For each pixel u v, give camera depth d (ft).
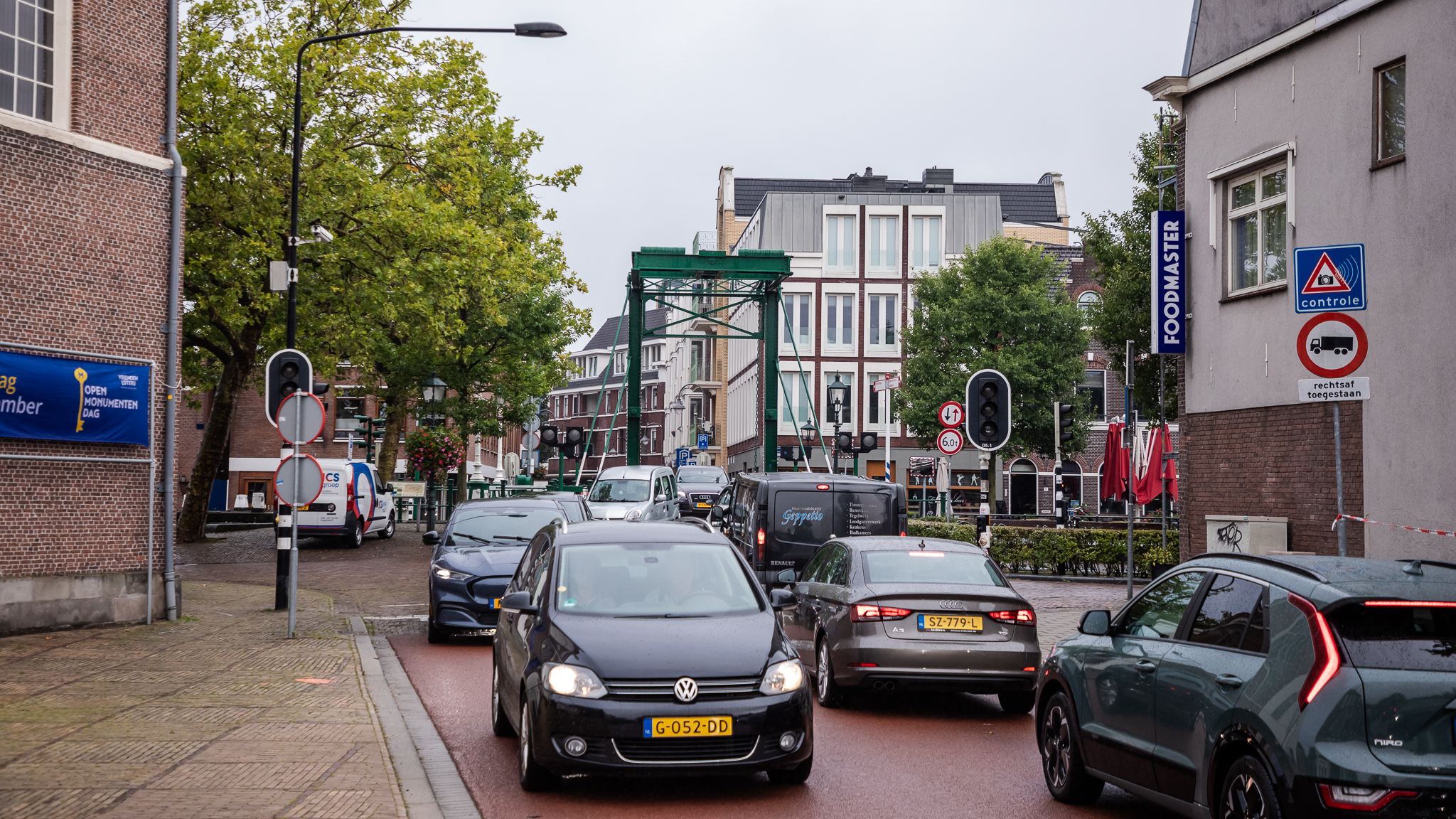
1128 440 87.71
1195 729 18.76
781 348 196.44
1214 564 20.51
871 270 197.36
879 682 32.55
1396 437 43.73
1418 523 42.60
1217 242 53.67
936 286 151.12
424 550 98.89
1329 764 15.85
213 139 79.66
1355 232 45.88
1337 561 18.80
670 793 24.20
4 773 23.31
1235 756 17.97
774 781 25.04
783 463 190.80
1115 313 104.99
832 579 36.24
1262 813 16.71
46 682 34.45
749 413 212.23
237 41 82.28
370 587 70.38
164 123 50.65
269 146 81.30
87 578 46.88
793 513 52.08
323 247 83.30
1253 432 51.19
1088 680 22.91
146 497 49.11
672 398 318.04
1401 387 43.50
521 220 116.67
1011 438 147.13
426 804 22.21
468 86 90.02
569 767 22.91
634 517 92.79
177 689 33.65
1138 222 104.73
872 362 195.83
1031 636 33.09
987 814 22.80
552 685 23.34
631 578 27.27
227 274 82.17
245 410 178.60
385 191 82.89
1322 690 16.29
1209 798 18.15
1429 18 42.52
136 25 49.39
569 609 26.07
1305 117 48.57
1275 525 48.70
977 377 49.90
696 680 23.34
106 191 47.78
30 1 45.98
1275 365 49.85
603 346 375.04
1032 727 32.22
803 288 196.85
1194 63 55.11
